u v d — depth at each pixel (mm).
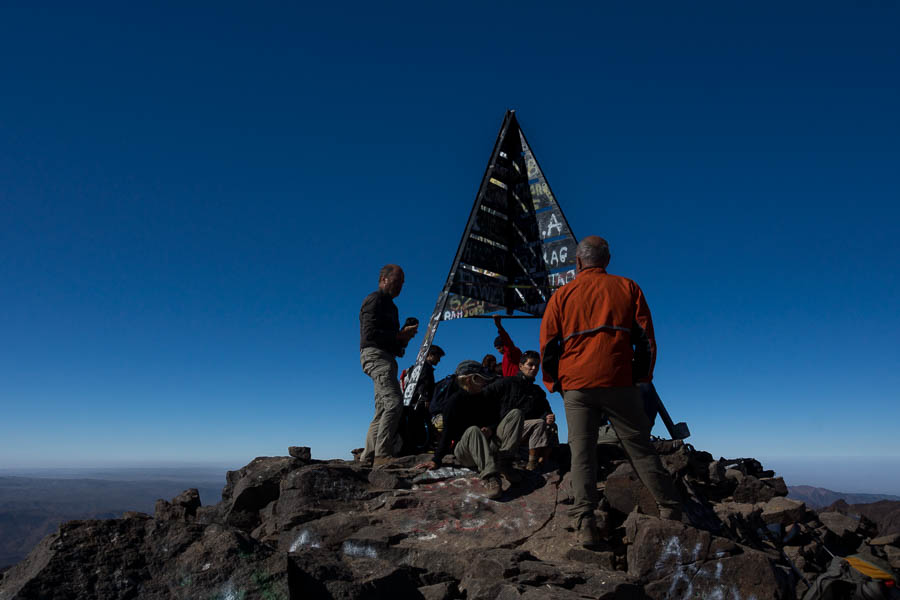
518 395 6523
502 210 9922
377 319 7203
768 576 4309
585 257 5402
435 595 4125
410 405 8336
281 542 5520
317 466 6328
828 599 4539
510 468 6145
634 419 4938
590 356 4922
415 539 5273
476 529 5410
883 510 18250
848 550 6504
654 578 4445
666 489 4922
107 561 3445
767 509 6066
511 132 9961
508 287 9742
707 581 4359
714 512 5637
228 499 6941
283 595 3398
